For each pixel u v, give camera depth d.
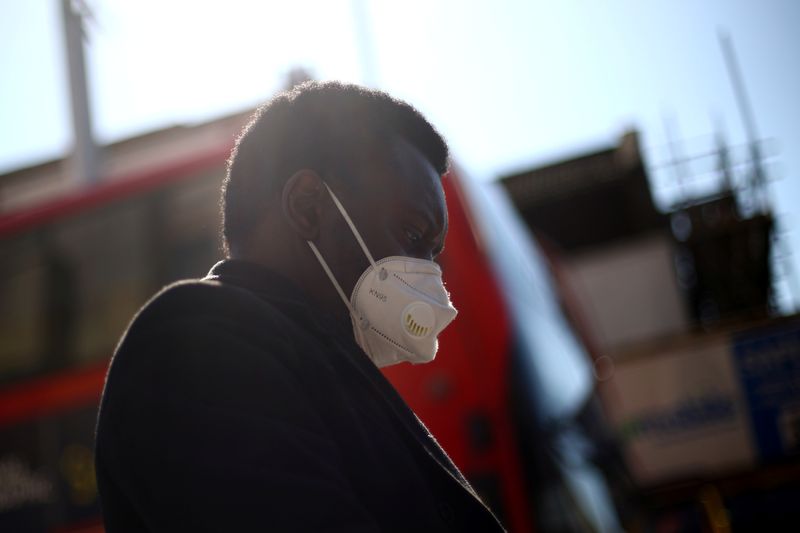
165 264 6.69
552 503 4.92
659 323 20.36
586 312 20.64
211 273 1.37
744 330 15.70
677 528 13.60
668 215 22.25
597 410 6.75
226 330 1.11
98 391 6.35
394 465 1.20
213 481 0.99
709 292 23.48
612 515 5.80
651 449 15.41
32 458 6.32
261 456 1.00
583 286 20.94
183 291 1.15
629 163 22.95
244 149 1.48
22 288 6.91
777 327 15.59
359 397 1.25
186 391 1.05
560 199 23.88
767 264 21.89
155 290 6.61
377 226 1.43
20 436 6.40
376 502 1.14
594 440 6.27
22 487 6.27
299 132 1.45
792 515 14.49
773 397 15.29
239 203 1.46
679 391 15.60
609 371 7.67
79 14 9.41
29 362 6.61
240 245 1.45
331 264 1.43
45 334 6.70
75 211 7.11
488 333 5.18
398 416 1.28
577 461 5.60
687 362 15.72
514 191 24.20
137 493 1.05
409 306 1.42
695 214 21.86
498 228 6.25
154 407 1.05
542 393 5.39
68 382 6.45
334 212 1.43
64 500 6.14
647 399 15.65
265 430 1.02
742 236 21.16
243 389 1.05
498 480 4.85
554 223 23.94
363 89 1.50
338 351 1.27
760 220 20.72
